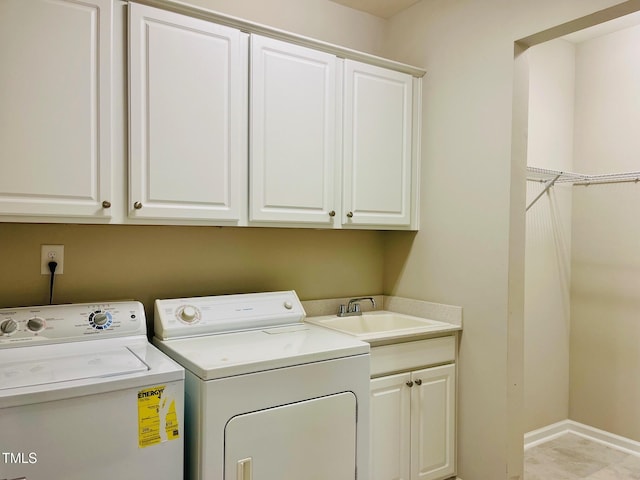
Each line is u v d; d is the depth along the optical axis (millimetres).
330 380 1670
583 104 3055
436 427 2232
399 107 2445
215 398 1415
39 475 1173
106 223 1660
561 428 3064
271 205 2010
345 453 1710
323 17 2525
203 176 1829
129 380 1298
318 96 2139
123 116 1673
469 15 2275
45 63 1524
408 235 2629
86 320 1698
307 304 2496
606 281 2941
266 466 1510
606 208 2941
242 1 2256
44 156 1529
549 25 1928
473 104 2250
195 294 2152
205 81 1822
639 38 2781
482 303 2197
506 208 2096
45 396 1180
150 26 1705
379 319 2613
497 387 2125
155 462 1340
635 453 2787
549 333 3018
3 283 1742
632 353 2814
